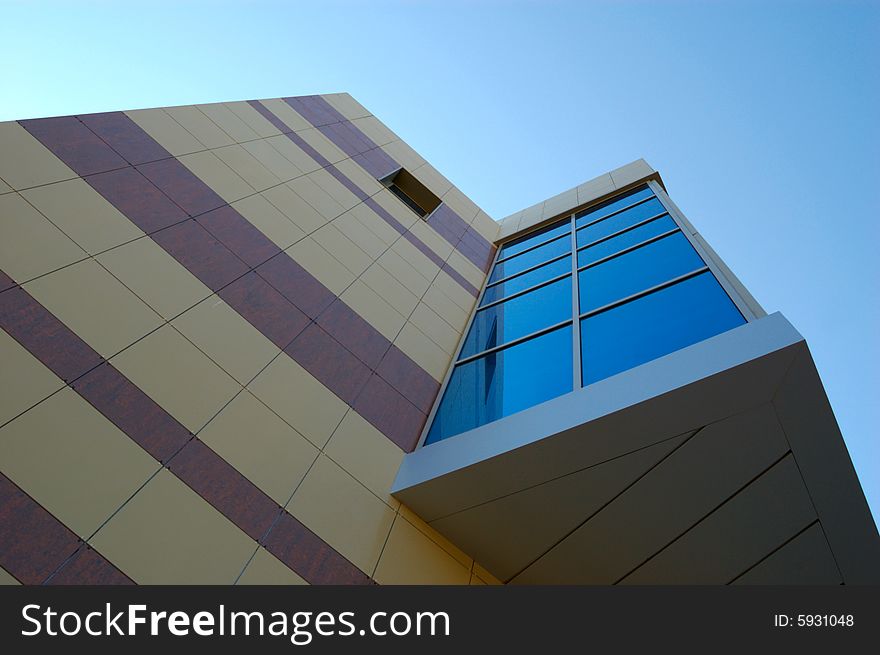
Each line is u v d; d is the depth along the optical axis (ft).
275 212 37.35
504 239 65.57
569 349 29.96
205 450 21.39
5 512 16.21
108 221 26.94
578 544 24.11
